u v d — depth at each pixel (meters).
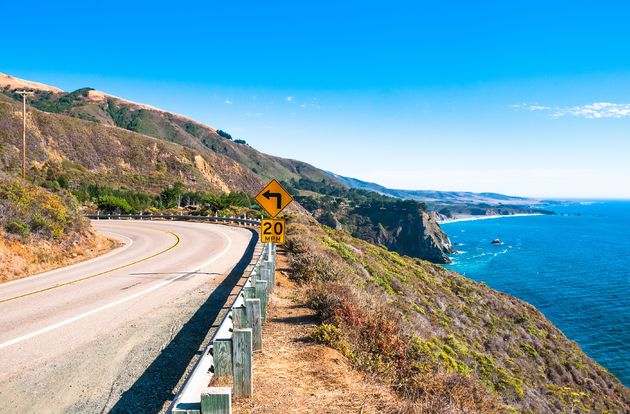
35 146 107.38
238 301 7.45
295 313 9.73
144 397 5.40
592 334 53.66
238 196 66.50
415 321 15.16
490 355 19.39
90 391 5.54
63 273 15.05
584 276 92.75
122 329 8.22
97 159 119.50
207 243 24.27
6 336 7.75
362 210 199.75
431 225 174.50
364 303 11.07
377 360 7.46
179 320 8.87
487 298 31.41
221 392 3.51
